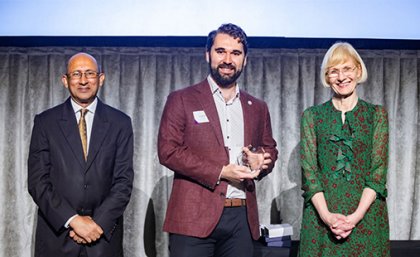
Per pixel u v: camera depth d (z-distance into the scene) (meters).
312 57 3.37
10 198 3.22
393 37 3.25
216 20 3.17
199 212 2.09
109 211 2.24
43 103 3.26
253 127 2.25
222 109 2.22
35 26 3.12
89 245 2.22
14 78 3.24
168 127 2.16
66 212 2.18
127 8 3.15
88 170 2.28
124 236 3.28
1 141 3.23
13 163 3.23
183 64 3.33
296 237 3.33
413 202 3.38
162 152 2.12
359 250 2.09
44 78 3.26
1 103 3.24
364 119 2.18
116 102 3.29
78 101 2.40
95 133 2.33
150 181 3.29
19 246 3.22
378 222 2.12
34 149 2.29
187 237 2.10
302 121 2.28
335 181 2.14
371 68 3.39
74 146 2.28
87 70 2.37
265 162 2.07
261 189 3.34
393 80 3.39
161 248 3.27
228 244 2.17
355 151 2.14
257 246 2.76
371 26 3.24
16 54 3.25
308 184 2.17
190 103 2.17
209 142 2.12
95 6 3.14
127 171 2.38
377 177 2.12
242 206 2.18
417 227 3.37
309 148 2.23
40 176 2.24
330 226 2.07
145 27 3.15
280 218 3.34
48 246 2.23
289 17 3.20
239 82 3.36
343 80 2.19
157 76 3.31
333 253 2.12
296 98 3.36
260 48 3.36
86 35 3.13
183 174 2.09
